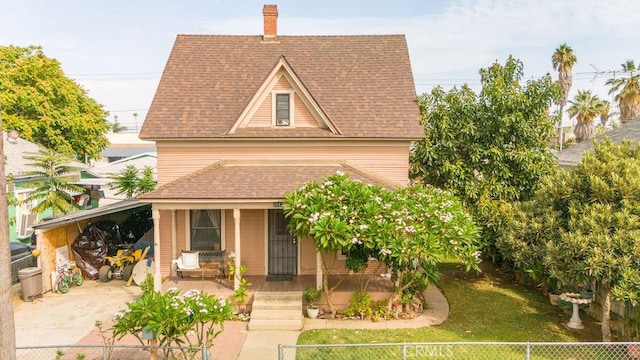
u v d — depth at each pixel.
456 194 17.08
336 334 12.25
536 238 12.32
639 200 10.41
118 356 10.76
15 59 31.50
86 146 36.06
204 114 17.09
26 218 22.14
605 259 9.97
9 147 24.34
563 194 11.66
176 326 8.53
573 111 45.09
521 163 16.75
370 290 14.38
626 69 35.78
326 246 12.09
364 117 17.17
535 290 16.44
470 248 12.52
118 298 15.22
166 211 16.67
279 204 14.54
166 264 16.72
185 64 18.94
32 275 14.77
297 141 16.81
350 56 19.69
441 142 17.12
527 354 8.34
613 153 11.67
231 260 16.31
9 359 6.15
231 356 10.84
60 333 12.26
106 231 19.61
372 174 16.73
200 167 16.89
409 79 18.67
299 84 16.66
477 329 12.62
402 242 11.85
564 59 42.19
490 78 17.84
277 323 12.61
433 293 15.98
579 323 12.72
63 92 33.00
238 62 19.27
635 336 11.34
